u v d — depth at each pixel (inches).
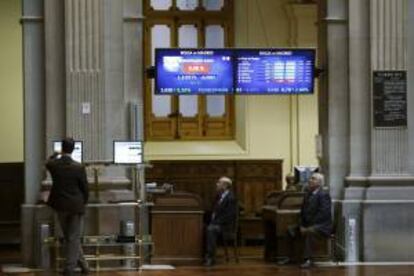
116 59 552.7
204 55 572.7
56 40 553.0
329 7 581.6
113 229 537.3
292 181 650.8
